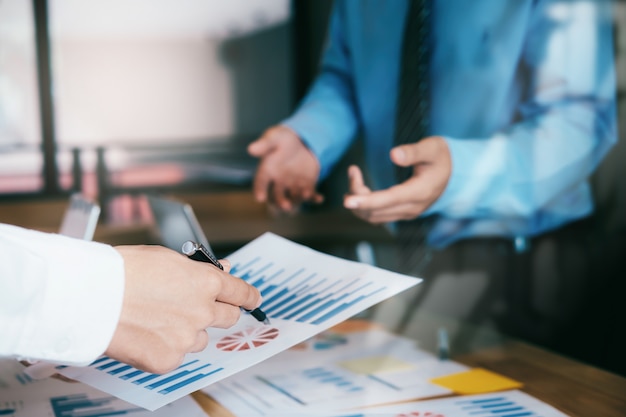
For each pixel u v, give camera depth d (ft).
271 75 12.69
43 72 12.31
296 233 8.24
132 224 10.42
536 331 5.71
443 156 5.08
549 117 5.25
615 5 4.97
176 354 1.83
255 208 12.28
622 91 5.05
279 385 2.60
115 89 12.70
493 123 5.53
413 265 6.65
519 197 5.43
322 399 2.42
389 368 2.79
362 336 3.34
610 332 5.28
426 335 3.33
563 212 5.38
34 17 12.23
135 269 1.79
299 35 12.23
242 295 1.98
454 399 2.39
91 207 3.30
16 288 1.68
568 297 5.52
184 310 1.82
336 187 7.55
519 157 5.37
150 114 12.86
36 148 12.39
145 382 2.04
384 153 6.61
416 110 6.17
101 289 1.73
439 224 6.16
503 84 5.43
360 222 7.52
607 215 5.25
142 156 12.82
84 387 2.67
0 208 11.98
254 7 12.66
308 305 2.24
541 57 5.20
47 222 12.07
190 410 2.35
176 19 12.86
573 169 5.26
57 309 1.69
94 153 12.63
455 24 5.71
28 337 1.69
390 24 6.37
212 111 13.19
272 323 2.20
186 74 13.12
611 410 2.25
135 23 12.69
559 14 5.10
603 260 5.31
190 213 3.19
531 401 2.35
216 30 13.04
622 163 5.19
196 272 1.85
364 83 6.79
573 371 2.70
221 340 2.20
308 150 7.03
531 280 5.67
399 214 4.97
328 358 2.96
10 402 2.48
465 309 6.14
